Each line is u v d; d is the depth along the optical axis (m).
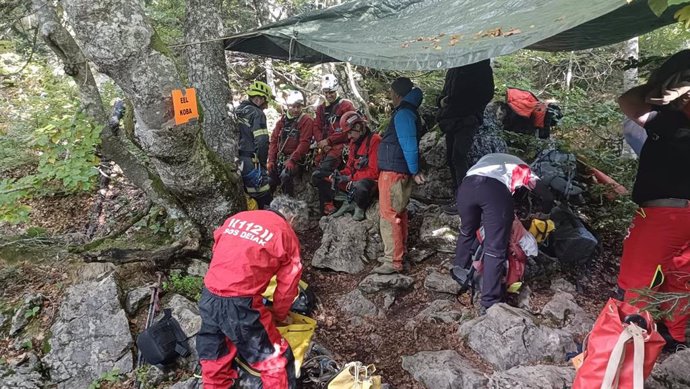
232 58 8.38
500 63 8.14
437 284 3.88
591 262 4.02
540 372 2.76
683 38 7.32
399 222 4.00
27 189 3.38
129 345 3.22
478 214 3.47
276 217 2.67
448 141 4.88
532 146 5.05
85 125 3.27
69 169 3.15
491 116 5.20
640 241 3.03
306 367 3.00
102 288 3.50
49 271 3.85
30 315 3.44
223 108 4.37
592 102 7.00
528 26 2.71
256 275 2.50
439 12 4.24
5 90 6.42
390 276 3.98
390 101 8.23
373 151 4.59
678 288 3.02
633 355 2.15
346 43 3.77
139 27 3.09
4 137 4.41
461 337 3.33
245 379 2.65
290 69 8.50
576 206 4.39
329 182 5.15
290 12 7.74
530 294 3.61
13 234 4.36
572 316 3.39
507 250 3.42
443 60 2.77
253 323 2.51
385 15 4.50
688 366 2.68
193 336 3.15
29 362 3.17
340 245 4.42
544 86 8.93
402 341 3.44
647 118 3.05
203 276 3.83
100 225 4.54
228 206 3.92
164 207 4.02
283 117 5.68
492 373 2.99
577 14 2.40
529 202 4.02
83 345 3.23
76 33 3.04
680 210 2.87
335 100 5.45
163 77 3.20
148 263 3.82
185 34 4.32
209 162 3.73
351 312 3.79
